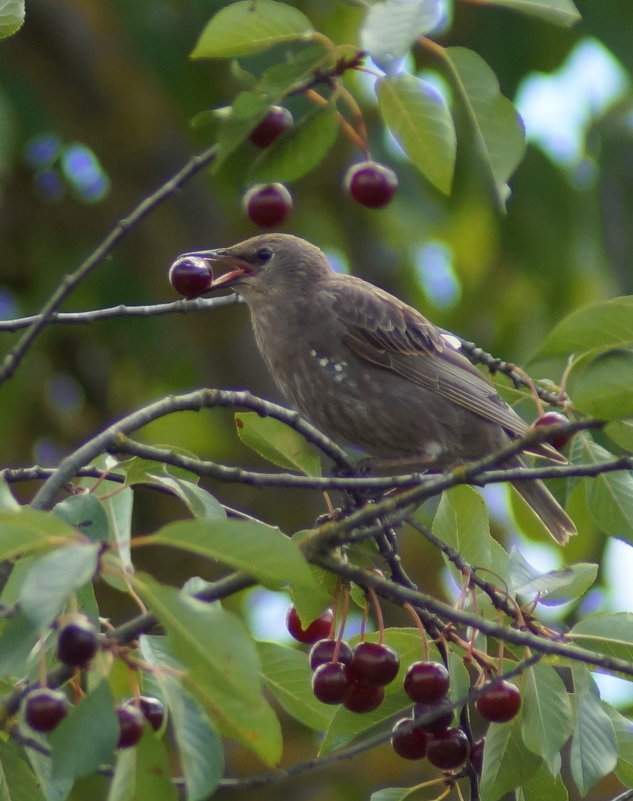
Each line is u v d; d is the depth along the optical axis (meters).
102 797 12.41
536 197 15.78
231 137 7.47
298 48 9.43
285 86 7.39
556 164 15.71
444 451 11.59
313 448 8.73
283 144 8.16
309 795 14.02
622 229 15.56
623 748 7.90
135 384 17.23
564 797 7.96
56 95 15.91
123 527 7.17
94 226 16.84
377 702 7.75
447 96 14.83
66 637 5.81
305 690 7.78
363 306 11.66
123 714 6.16
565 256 16.06
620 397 6.82
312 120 8.09
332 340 11.61
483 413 11.47
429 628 8.20
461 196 16.06
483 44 15.13
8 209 16.78
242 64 13.30
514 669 7.29
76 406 17.09
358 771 14.10
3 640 5.28
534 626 7.87
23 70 15.62
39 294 16.72
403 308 11.80
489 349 17.12
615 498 8.92
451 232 17.14
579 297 16.72
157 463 7.86
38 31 15.52
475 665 7.76
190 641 5.46
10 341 16.56
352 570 7.48
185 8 15.23
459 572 8.27
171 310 9.62
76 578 5.12
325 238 17.09
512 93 15.28
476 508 8.36
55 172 16.94
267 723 5.94
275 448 8.74
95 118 16.12
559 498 10.04
